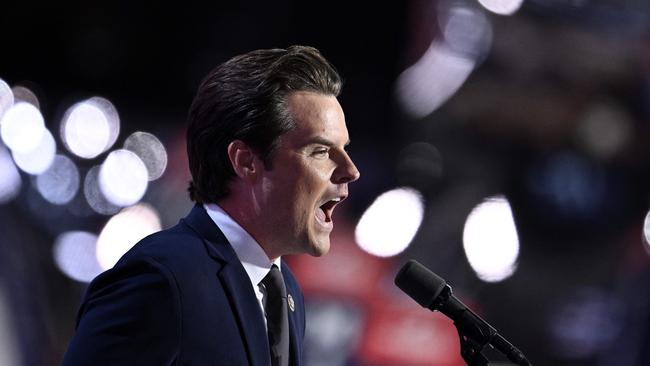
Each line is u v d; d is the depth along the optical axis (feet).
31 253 58.54
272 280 25.77
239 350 24.00
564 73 60.75
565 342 55.21
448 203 58.65
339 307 53.52
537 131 59.98
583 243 58.13
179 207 74.69
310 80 25.31
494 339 24.76
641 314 54.80
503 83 61.05
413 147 62.28
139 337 23.12
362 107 105.19
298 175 24.97
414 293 25.27
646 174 59.31
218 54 113.09
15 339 48.24
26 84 114.01
